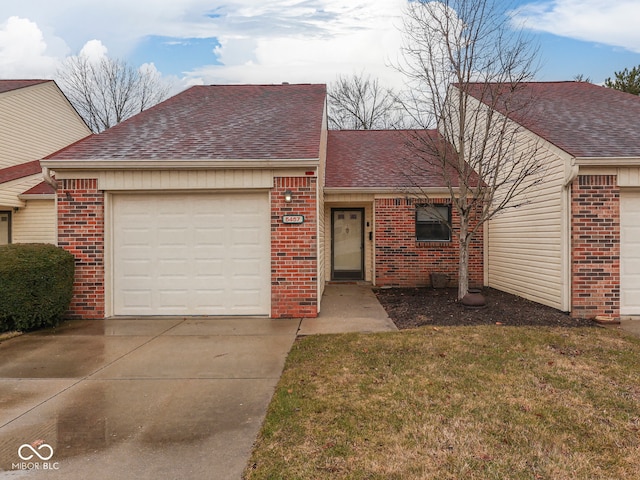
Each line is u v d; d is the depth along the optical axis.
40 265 6.44
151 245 7.48
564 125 8.39
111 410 3.55
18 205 13.08
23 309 6.29
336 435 3.04
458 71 7.93
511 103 8.82
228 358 5.01
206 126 8.84
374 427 3.15
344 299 9.03
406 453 2.78
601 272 6.96
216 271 7.45
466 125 9.48
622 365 4.52
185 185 7.21
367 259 11.94
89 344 5.70
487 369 4.40
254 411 3.51
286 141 7.88
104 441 3.02
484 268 10.65
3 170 14.20
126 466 2.69
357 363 4.65
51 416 3.45
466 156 10.59
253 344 5.61
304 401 3.63
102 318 7.30
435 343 5.37
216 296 7.46
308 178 7.16
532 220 8.33
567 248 7.15
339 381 4.11
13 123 15.05
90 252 7.31
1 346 5.60
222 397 3.82
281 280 7.23
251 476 2.55
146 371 4.57
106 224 7.35
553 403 3.56
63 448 2.92
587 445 2.88
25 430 3.20
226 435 3.09
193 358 5.03
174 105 10.47
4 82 16.23
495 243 10.20
